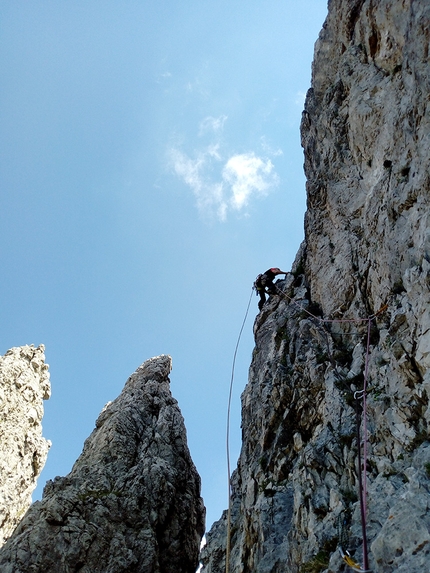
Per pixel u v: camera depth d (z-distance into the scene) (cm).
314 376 1292
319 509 982
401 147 1218
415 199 1120
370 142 1436
